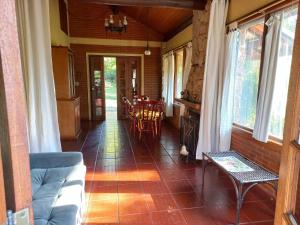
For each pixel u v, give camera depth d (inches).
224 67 125.9
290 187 33.6
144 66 281.3
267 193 102.0
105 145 175.8
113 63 279.1
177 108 233.5
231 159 94.6
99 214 86.9
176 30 232.1
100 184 111.5
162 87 276.8
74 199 67.1
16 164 20.4
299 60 31.1
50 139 106.6
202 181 108.3
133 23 271.1
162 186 109.7
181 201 96.5
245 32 120.7
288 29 90.9
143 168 131.6
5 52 18.7
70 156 91.5
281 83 95.7
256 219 84.4
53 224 55.2
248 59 119.1
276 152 96.7
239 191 75.4
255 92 113.8
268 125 97.4
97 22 263.0
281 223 34.7
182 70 224.8
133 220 83.6
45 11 99.7
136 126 222.2
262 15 102.0
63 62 178.7
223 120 125.6
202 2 143.8
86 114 276.2
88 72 269.0
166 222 82.7
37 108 102.2
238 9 119.9
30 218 22.3
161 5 140.0
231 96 123.1
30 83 98.3
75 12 255.8
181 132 173.8
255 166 87.2
